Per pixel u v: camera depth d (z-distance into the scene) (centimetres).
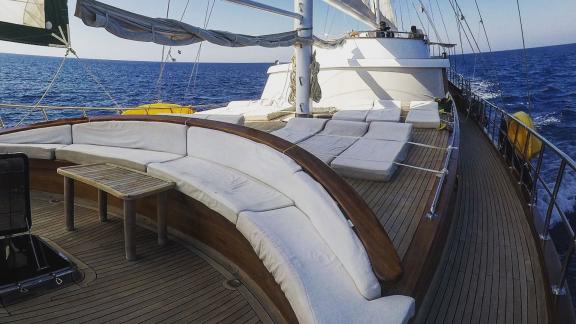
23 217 266
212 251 296
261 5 457
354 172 353
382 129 486
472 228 342
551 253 273
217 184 276
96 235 327
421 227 252
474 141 716
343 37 845
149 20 285
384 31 867
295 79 659
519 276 266
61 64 388
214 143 322
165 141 354
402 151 414
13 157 254
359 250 194
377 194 319
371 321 161
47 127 406
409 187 334
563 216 251
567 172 889
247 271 264
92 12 243
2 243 263
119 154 346
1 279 245
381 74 819
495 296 243
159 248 305
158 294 246
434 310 228
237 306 235
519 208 389
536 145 502
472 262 284
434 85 818
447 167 360
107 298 241
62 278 251
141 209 354
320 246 209
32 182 416
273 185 272
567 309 219
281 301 219
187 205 309
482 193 435
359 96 824
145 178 304
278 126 607
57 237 322
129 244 283
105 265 279
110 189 280
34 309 227
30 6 287
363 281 179
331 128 518
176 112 729
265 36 443
